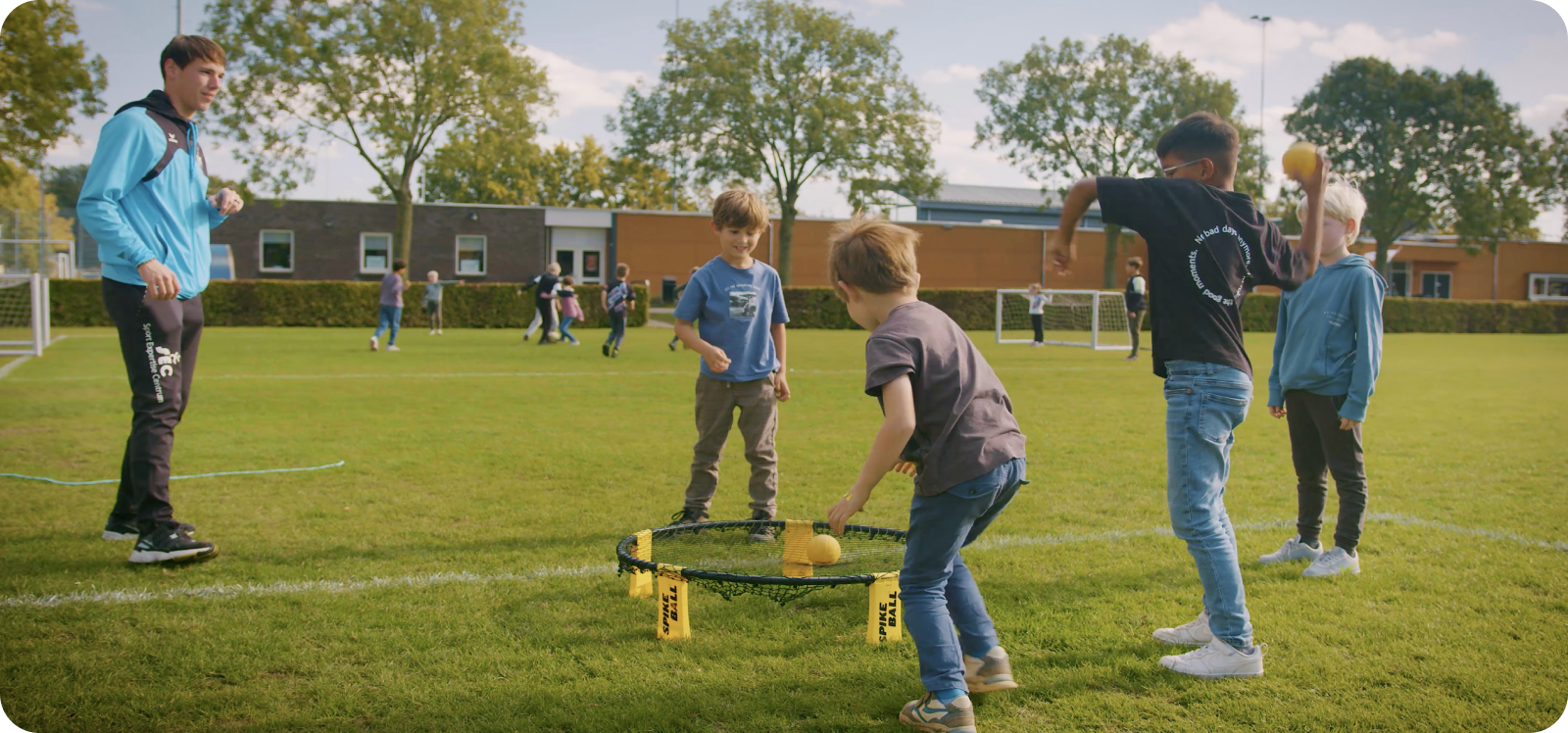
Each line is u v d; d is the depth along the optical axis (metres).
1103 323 26.81
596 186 58.31
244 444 6.60
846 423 8.06
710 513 4.84
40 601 3.27
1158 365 2.87
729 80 32.50
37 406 8.41
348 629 3.06
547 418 8.09
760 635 3.08
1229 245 2.75
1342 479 3.76
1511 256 43.12
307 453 6.29
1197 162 2.89
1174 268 2.77
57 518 4.44
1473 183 37.88
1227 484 5.57
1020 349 19.58
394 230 32.59
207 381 10.73
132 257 3.48
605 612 3.27
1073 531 4.43
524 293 26.06
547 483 5.45
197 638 2.96
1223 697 2.62
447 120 29.08
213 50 3.82
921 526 2.40
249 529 4.31
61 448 6.35
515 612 3.25
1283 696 2.62
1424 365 15.91
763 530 4.18
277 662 2.79
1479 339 26.58
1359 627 3.15
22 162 21.97
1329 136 39.34
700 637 3.06
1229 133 2.89
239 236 31.56
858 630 3.13
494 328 25.56
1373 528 4.50
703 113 32.84
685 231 35.81
